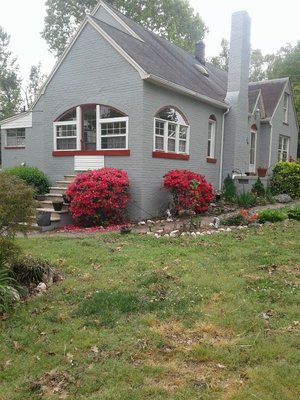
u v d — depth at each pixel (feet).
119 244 21.71
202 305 12.30
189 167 40.70
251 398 7.49
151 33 52.80
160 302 12.50
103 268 16.81
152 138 34.12
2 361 9.14
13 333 10.54
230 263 17.16
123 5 86.94
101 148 35.37
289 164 51.70
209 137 45.96
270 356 9.04
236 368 8.63
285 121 64.54
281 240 21.76
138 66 31.96
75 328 10.78
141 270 16.31
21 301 12.92
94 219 30.40
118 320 11.25
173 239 22.77
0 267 13.51
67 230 29.09
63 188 35.70
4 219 13.43
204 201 34.68
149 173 33.91
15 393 7.85
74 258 18.62
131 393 7.73
